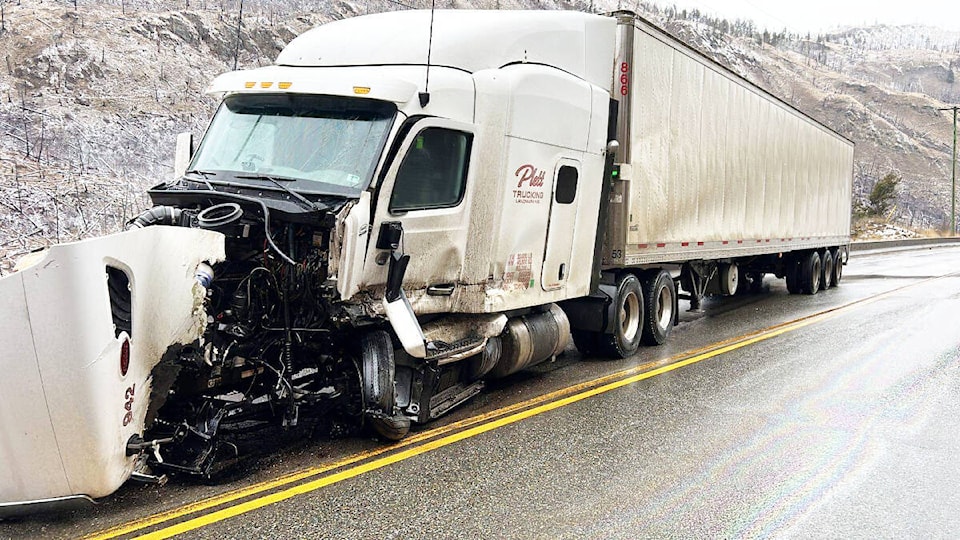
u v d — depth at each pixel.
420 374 6.23
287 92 6.11
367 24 7.06
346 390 5.86
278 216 5.32
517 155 7.11
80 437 4.14
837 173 20.02
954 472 5.69
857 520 4.79
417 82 6.07
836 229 20.17
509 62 7.31
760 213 14.57
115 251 4.24
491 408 7.21
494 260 7.00
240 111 6.39
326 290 5.35
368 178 5.61
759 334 11.85
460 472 5.45
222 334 5.05
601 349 9.68
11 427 4.13
